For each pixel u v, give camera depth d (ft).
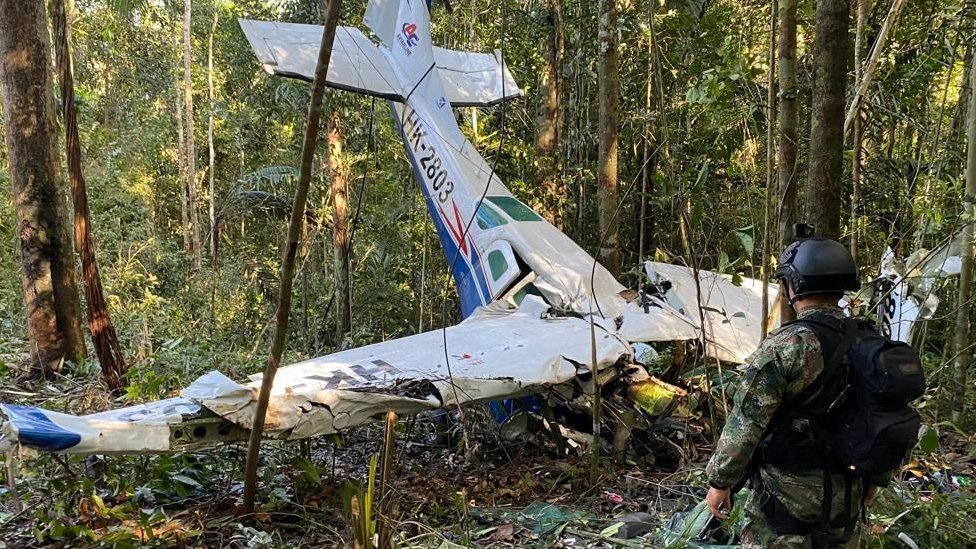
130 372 16.15
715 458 7.13
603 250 22.39
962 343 16.57
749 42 26.04
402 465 15.44
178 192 64.18
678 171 24.44
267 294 36.14
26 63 21.47
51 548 10.53
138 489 12.19
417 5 22.41
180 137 57.98
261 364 23.54
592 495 13.60
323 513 12.30
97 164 41.63
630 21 29.96
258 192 36.65
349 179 34.81
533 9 33.47
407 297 33.12
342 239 32.83
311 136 9.48
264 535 10.50
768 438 7.02
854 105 13.44
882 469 6.46
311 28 22.54
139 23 58.80
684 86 29.30
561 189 31.50
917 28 21.11
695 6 28.19
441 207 21.26
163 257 40.75
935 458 14.06
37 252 22.03
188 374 20.94
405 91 22.41
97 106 57.52
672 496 13.42
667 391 14.32
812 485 6.81
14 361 23.71
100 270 33.53
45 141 21.94
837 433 6.67
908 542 9.79
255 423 10.86
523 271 18.58
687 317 18.51
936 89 28.58
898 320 17.43
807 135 25.04
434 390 12.69
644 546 10.75
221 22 56.03
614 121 21.84
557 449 15.57
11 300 30.45
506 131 34.68
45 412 10.50
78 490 11.64
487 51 34.78
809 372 6.73
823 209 11.85
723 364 17.06
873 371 6.40
